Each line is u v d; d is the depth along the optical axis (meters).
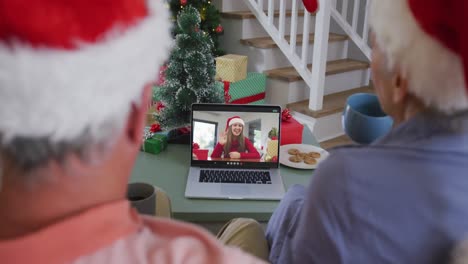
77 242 0.33
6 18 0.27
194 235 0.40
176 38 1.47
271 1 3.15
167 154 1.37
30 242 0.32
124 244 0.36
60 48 0.27
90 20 0.28
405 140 0.57
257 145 1.29
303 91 3.29
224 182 1.20
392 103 0.61
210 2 3.27
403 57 0.54
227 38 3.48
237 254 0.38
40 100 0.28
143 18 0.33
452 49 0.49
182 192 1.15
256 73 3.23
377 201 0.55
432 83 0.51
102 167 0.34
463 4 0.45
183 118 1.52
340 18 3.51
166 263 0.36
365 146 0.60
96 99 0.29
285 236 0.87
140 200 0.85
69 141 0.30
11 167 0.31
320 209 0.59
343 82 3.45
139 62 0.32
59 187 0.33
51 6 0.27
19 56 0.27
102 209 0.34
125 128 0.35
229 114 1.29
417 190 0.53
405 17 0.52
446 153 0.53
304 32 2.99
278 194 1.15
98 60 0.29
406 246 0.54
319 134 3.10
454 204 0.52
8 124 0.28
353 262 0.57
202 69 1.49
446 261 0.52
